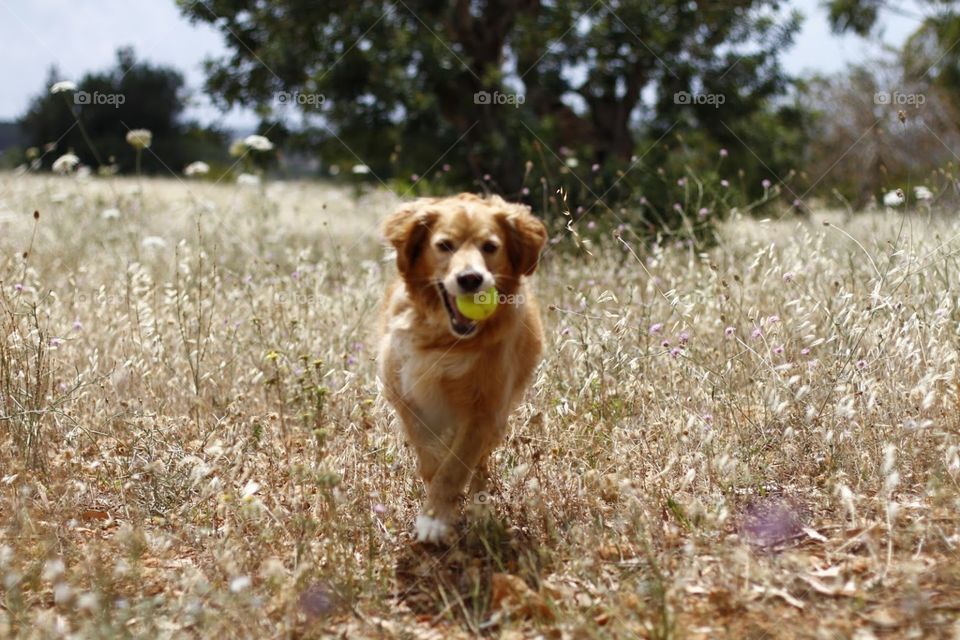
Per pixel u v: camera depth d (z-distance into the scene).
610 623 2.86
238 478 4.05
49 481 3.94
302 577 3.06
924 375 4.08
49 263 7.02
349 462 4.05
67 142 29.48
